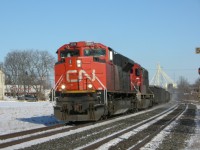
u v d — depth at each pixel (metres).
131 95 34.47
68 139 13.98
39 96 104.38
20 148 11.88
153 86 57.62
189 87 156.62
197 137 15.00
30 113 33.94
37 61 117.31
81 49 22.77
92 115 20.80
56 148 11.78
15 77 120.31
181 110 42.88
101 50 23.06
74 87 21.66
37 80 116.31
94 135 15.20
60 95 21.67
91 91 21.03
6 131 17.86
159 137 14.80
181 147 12.25
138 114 32.47
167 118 27.11
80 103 20.84
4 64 123.00
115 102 25.61
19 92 120.19
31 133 16.41
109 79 23.38
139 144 12.29
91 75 21.70
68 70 21.80
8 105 54.34
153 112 37.06
